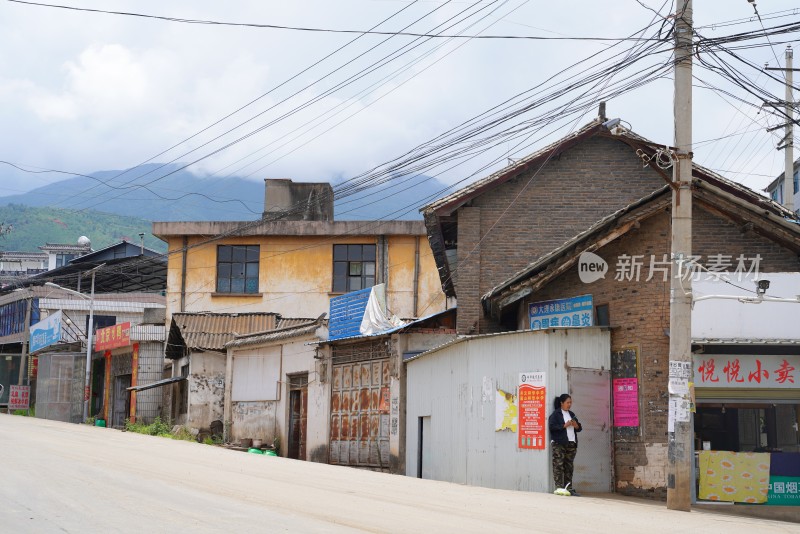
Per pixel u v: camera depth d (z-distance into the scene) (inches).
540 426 669.3
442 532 389.7
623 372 692.7
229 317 1344.7
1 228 4097.0
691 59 592.4
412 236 1480.1
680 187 584.4
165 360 1501.0
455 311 951.0
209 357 1305.4
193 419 1283.2
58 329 1791.3
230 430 1239.5
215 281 1517.0
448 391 795.4
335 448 1005.8
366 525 399.2
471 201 936.9
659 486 657.0
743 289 652.7
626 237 716.7
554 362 675.4
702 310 649.6
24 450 719.7
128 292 2212.1
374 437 936.9
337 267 1496.1
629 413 681.6
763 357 656.4
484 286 920.9
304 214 1546.5
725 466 640.4
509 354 711.1
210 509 423.2
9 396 1897.1
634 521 484.4
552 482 655.8
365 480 652.7
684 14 587.5
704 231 716.7
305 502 474.3
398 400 898.1
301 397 1101.1
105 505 422.6
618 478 682.2
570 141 929.5
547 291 791.1
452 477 776.9
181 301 1515.7
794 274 654.5
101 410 1704.0
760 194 837.2
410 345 909.8
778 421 672.4
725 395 655.1
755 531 468.4
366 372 967.0
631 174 938.1
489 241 932.0
